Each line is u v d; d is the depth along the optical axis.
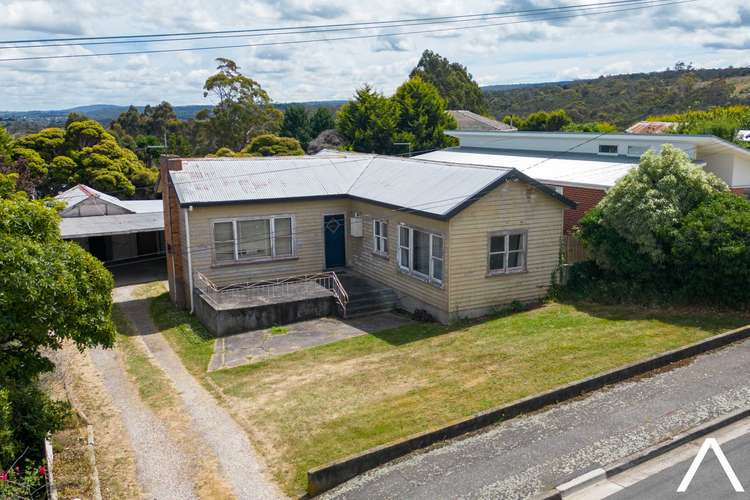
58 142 49.84
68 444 12.80
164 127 89.12
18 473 10.48
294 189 23.95
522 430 11.80
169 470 11.74
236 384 15.74
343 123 59.28
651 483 9.91
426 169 23.14
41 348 18.44
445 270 19.28
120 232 29.33
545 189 20.11
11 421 11.28
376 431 12.28
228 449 12.35
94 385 16.31
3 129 38.19
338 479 10.65
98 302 12.53
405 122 58.31
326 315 21.45
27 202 12.34
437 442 11.61
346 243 25.06
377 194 22.73
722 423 11.55
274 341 19.06
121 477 11.57
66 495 10.88
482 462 10.78
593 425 11.75
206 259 22.73
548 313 19.47
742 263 16.97
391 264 22.27
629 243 19.48
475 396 13.47
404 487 10.23
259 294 21.70
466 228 19.23
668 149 19.45
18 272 10.73
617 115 96.62
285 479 11.09
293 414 13.54
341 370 16.03
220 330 19.94
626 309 19.19
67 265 12.16
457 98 96.62
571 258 21.72
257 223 23.34
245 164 25.30
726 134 43.25
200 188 22.95
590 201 25.12
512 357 15.70
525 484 10.01
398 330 19.33
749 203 18.33
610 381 13.58
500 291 20.17
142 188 50.97
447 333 18.50
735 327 16.53
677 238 18.11
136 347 19.58
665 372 13.94
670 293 19.17
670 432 11.29
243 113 70.00
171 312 23.45
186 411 14.32
